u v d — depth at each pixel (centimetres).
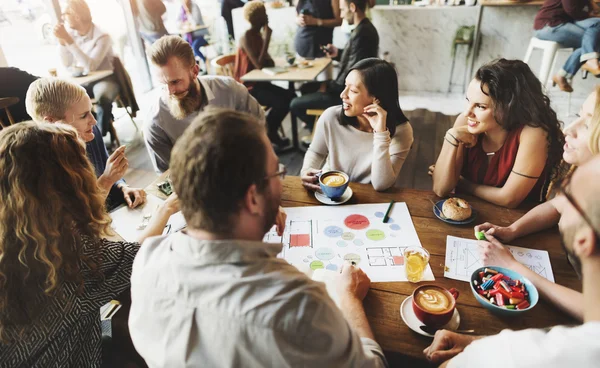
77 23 333
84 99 152
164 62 168
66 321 92
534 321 90
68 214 89
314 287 62
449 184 141
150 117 189
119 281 101
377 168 144
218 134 59
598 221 42
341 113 165
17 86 265
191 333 61
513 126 135
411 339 88
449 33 434
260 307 58
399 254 113
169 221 131
